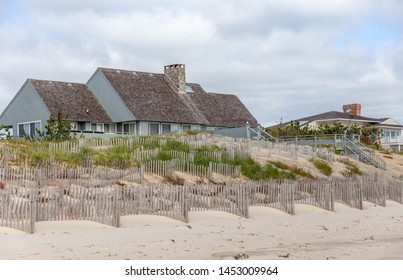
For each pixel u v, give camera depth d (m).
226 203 25.92
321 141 53.22
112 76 58.31
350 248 17.75
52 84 56.06
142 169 30.02
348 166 45.62
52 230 19.92
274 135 69.31
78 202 21.67
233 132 54.06
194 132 50.31
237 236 20.27
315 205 30.00
